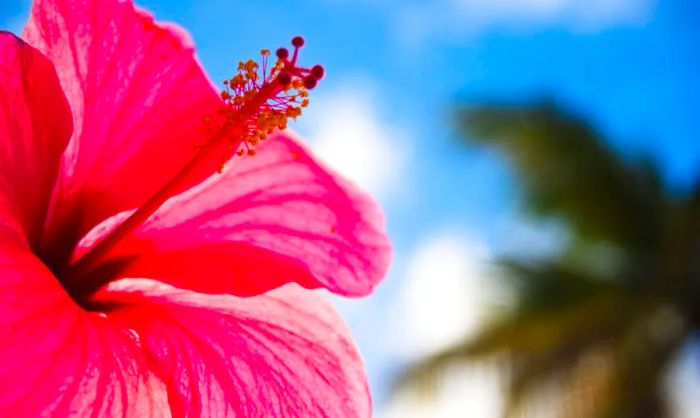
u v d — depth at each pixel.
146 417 0.39
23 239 0.39
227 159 0.42
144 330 0.41
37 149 0.40
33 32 0.41
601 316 1.85
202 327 0.42
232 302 0.43
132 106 0.42
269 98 0.41
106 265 0.42
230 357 0.41
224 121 0.42
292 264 0.43
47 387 0.37
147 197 0.42
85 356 0.38
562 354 1.80
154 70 0.42
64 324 0.38
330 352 0.43
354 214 0.44
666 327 1.87
